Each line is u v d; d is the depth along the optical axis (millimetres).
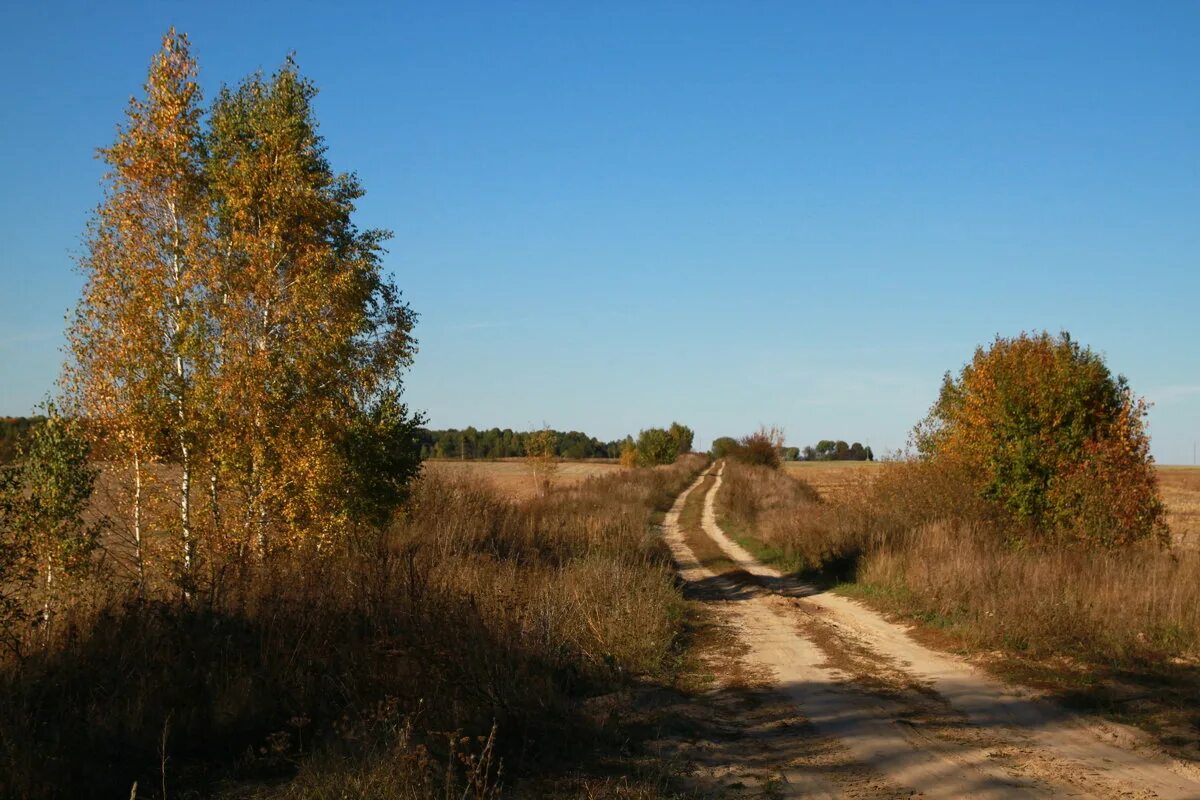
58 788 5812
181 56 16781
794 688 10742
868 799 6566
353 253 18672
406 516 21609
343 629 8891
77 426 14422
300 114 18750
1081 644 11828
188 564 14281
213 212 16609
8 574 9195
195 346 15375
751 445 74562
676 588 19719
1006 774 7133
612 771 7070
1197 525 31344
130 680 7324
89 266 15812
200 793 6117
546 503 34719
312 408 16141
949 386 25250
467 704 7773
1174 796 6539
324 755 6629
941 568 16609
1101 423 20094
